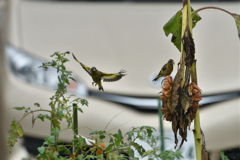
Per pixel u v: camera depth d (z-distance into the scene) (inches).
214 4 460.8
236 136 408.8
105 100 405.7
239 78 428.5
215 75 429.4
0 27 442.3
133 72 419.2
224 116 411.8
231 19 452.8
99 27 438.0
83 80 410.6
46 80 411.8
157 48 431.5
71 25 438.6
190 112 148.2
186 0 153.9
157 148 165.6
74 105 181.0
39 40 430.9
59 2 453.1
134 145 165.2
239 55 437.7
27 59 420.2
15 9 445.4
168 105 148.5
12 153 400.5
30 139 399.9
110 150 169.8
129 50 429.1
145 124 396.8
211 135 407.2
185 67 155.2
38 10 444.5
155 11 448.8
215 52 437.1
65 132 365.1
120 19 442.3
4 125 407.5
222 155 181.8
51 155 162.2
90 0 455.8
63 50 428.8
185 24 152.9
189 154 330.3
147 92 410.9
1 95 413.1
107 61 427.2
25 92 409.1
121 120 398.9
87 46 431.5
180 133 148.9
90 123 396.5
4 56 423.8
